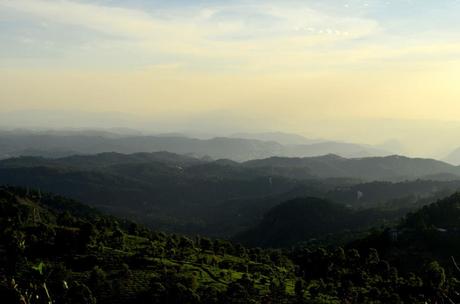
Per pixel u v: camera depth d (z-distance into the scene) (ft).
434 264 353.92
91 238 372.99
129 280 318.45
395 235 507.71
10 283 48.37
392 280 349.41
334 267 388.98
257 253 453.99
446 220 529.86
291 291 323.37
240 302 293.84
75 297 254.88
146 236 464.24
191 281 312.09
